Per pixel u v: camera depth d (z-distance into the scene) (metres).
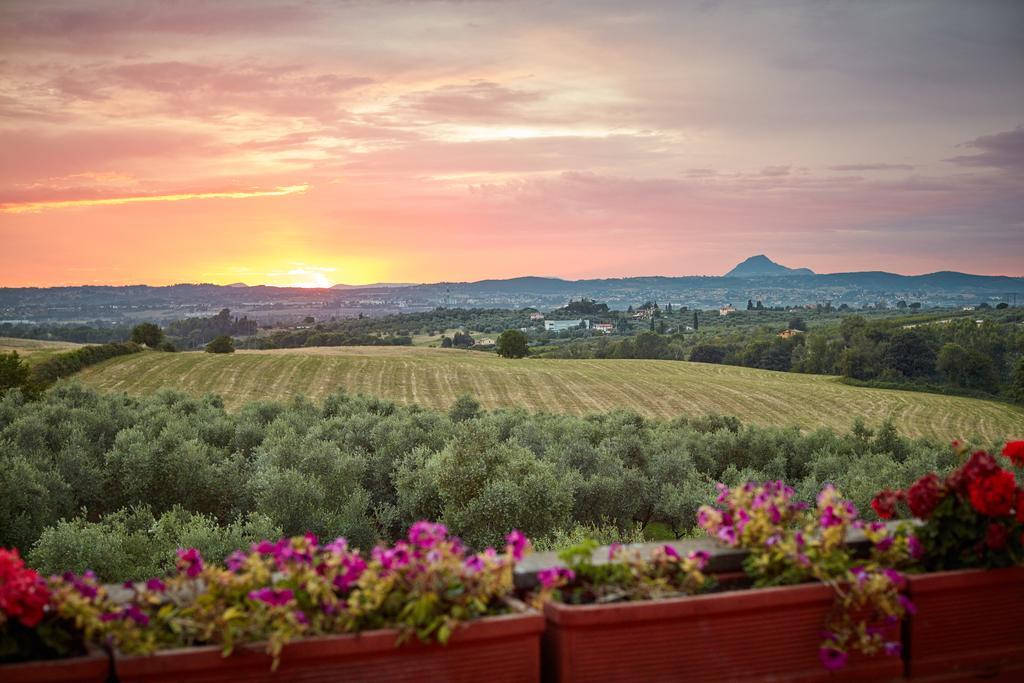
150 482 23.39
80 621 2.56
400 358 86.88
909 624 3.52
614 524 24.44
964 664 3.58
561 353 135.12
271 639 2.55
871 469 28.97
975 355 83.19
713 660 3.12
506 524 20.77
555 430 36.09
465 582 2.88
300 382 69.75
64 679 2.46
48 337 100.94
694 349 124.81
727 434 36.38
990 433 60.56
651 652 3.02
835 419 64.00
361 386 69.62
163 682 2.53
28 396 38.81
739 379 84.19
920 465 28.38
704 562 3.33
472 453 22.77
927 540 3.77
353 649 2.68
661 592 3.22
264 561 2.93
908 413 66.88
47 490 20.83
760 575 3.49
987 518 3.63
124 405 40.00
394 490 26.69
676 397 70.75
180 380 67.75
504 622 2.83
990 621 3.64
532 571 3.25
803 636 3.27
